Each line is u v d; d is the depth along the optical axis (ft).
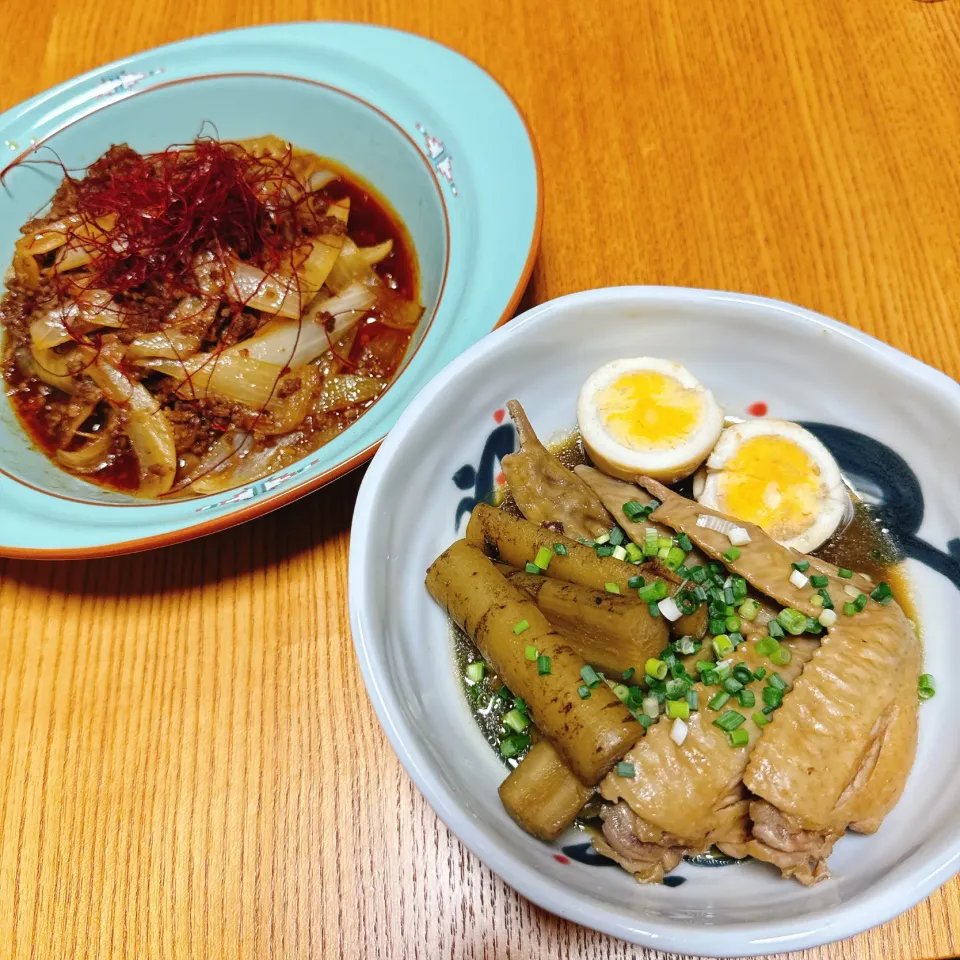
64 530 1.02
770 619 0.92
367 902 0.94
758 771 0.83
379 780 0.99
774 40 1.35
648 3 1.41
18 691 1.05
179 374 1.20
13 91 1.43
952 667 0.93
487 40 1.41
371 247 1.29
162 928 0.94
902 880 0.77
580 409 1.03
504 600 0.91
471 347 0.98
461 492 1.04
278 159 1.33
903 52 1.32
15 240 1.32
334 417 1.22
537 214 1.10
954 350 1.13
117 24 1.48
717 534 0.94
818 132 1.28
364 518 0.92
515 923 0.92
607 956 0.91
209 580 1.08
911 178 1.23
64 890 0.96
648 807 0.83
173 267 1.25
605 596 0.90
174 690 1.04
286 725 1.01
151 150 1.37
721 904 0.83
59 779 1.01
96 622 1.07
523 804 0.86
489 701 0.97
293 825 0.97
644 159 1.29
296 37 1.32
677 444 1.01
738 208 1.24
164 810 0.99
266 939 0.93
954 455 0.93
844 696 0.85
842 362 0.97
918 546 0.97
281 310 1.21
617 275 1.21
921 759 0.89
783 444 1.01
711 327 1.01
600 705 0.84
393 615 0.95
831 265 1.19
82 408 1.21
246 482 1.14
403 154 1.26
